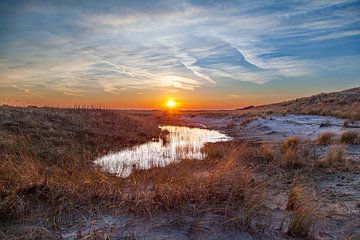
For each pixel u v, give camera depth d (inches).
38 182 225.9
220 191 221.5
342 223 189.6
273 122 1036.5
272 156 427.2
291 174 342.0
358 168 342.6
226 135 923.4
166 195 204.4
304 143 537.0
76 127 689.6
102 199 211.6
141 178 289.4
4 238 156.7
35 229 166.7
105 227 169.6
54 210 193.3
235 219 182.2
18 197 199.6
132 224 176.6
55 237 159.5
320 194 255.6
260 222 187.2
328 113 1058.1
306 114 1154.7
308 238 168.4
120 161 472.7
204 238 162.9
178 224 176.7
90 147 566.3
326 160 382.3
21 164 278.7
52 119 698.2
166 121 1811.0
